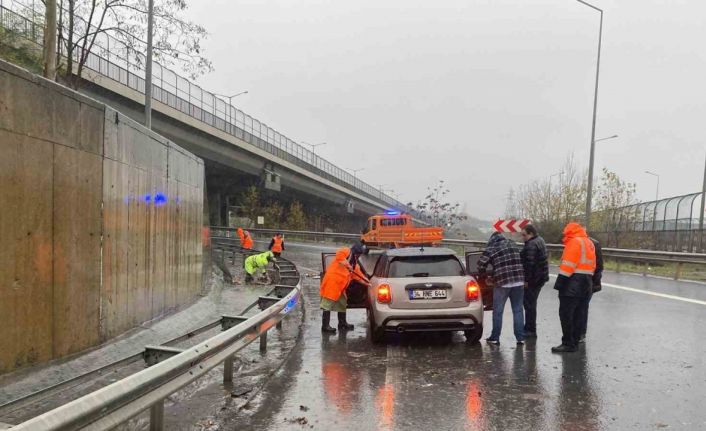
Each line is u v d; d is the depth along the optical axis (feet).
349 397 18.63
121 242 24.79
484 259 27.48
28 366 17.85
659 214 86.79
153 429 13.94
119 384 10.55
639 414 16.70
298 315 37.86
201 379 20.83
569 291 24.89
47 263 18.92
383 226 93.25
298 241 147.02
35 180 18.28
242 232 80.94
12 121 17.16
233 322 22.66
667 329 30.40
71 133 20.38
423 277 26.96
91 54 80.28
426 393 19.11
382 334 26.89
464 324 26.20
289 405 17.74
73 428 9.13
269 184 167.32
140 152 27.37
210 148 132.36
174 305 33.78
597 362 23.34
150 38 60.95
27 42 53.93
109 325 23.43
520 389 19.49
